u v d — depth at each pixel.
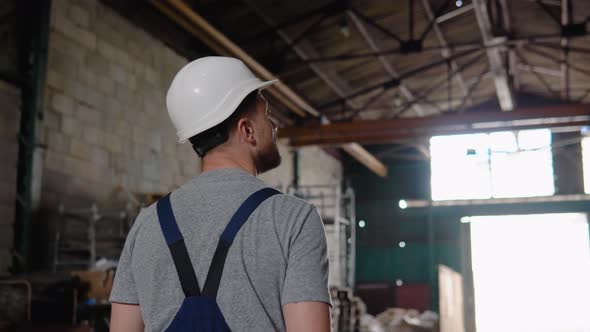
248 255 1.70
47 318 7.85
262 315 1.68
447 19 19.23
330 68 20.28
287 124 22.38
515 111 18.56
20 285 7.49
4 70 10.88
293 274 1.66
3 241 10.89
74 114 12.33
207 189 1.82
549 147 24.31
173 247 1.77
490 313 27.28
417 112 26.44
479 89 25.66
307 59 18.97
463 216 24.67
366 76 21.89
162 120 15.30
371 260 28.42
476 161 27.55
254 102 1.97
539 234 27.12
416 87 23.92
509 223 27.42
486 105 27.44
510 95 24.20
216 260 1.71
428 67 20.28
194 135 1.92
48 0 11.64
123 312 1.90
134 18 14.37
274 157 1.98
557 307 26.84
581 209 22.77
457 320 19.16
